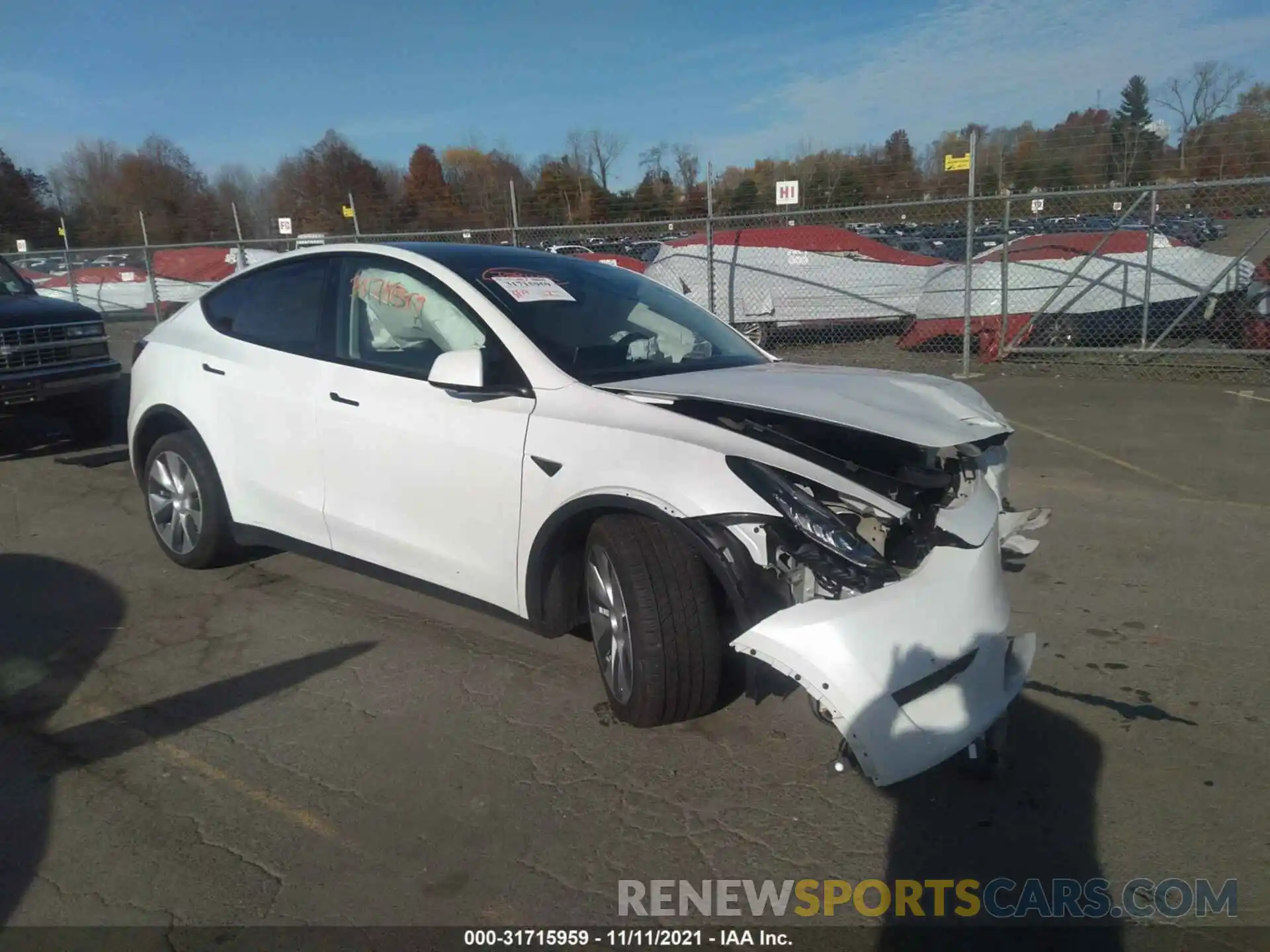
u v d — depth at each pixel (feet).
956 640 9.62
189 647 13.94
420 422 12.71
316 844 9.49
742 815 9.90
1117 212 47.62
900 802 10.11
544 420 11.55
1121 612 14.96
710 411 11.06
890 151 77.10
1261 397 31.40
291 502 14.51
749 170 85.25
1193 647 13.64
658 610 10.36
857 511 9.95
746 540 9.79
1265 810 9.86
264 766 10.87
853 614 9.16
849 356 42.70
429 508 12.74
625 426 10.90
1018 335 39.06
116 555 17.97
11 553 18.20
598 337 13.00
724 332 15.11
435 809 10.03
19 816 9.96
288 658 13.55
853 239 43.93
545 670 13.10
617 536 10.59
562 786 10.42
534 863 9.20
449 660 13.44
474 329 12.71
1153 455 24.41
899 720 9.11
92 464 25.84
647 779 10.53
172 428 16.85
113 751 11.19
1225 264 40.11
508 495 11.79
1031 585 16.11
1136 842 9.43
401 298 13.61
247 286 16.06
